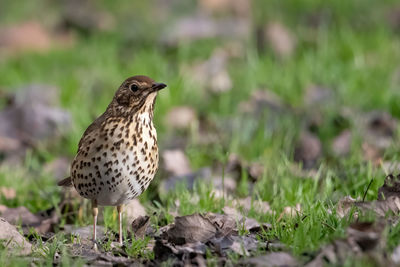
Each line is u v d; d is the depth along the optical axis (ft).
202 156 41.55
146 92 27.17
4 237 26.81
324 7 66.03
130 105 27.17
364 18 63.72
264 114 45.73
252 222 28.76
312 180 33.96
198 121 46.24
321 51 54.49
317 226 24.59
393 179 27.99
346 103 47.01
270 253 24.08
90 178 27.43
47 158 43.73
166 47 61.67
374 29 60.75
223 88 50.93
